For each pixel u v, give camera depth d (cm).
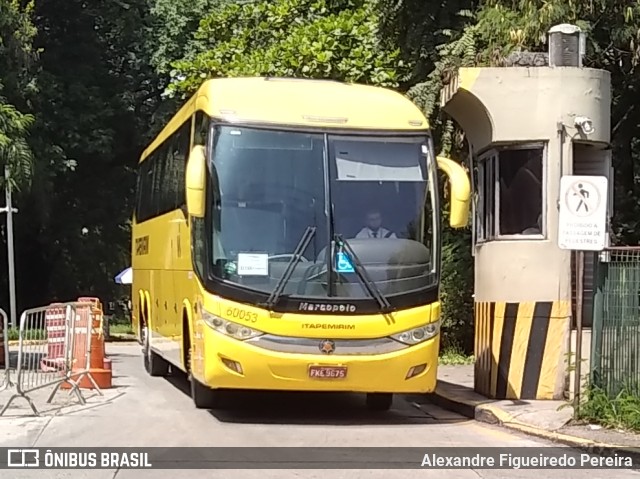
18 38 2559
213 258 1127
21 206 3412
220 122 1159
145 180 1916
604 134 1334
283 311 1109
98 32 3753
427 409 1348
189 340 1305
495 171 1347
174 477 859
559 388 1306
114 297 4147
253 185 1143
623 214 2044
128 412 1263
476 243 1412
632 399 1100
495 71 1309
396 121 1198
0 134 1914
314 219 1137
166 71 3800
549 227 1310
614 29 1659
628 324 1114
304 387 1112
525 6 1617
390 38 2089
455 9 1945
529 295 1316
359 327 1118
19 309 3988
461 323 1964
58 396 1421
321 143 1163
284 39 2425
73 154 3566
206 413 1259
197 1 3853
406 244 1151
